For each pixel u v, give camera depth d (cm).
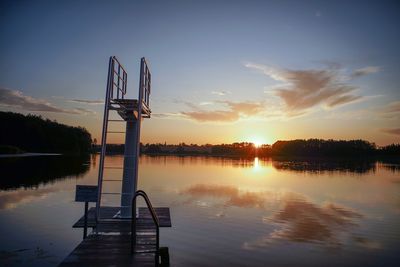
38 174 2950
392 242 1038
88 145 11138
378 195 2188
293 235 1101
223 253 898
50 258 786
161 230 1130
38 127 8806
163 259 573
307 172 4497
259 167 5691
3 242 908
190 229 1145
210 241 1008
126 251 578
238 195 2036
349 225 1268
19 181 2347
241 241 1016
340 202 1867
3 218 1200
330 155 13425
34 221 1164
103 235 674
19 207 1410
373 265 841
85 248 593
